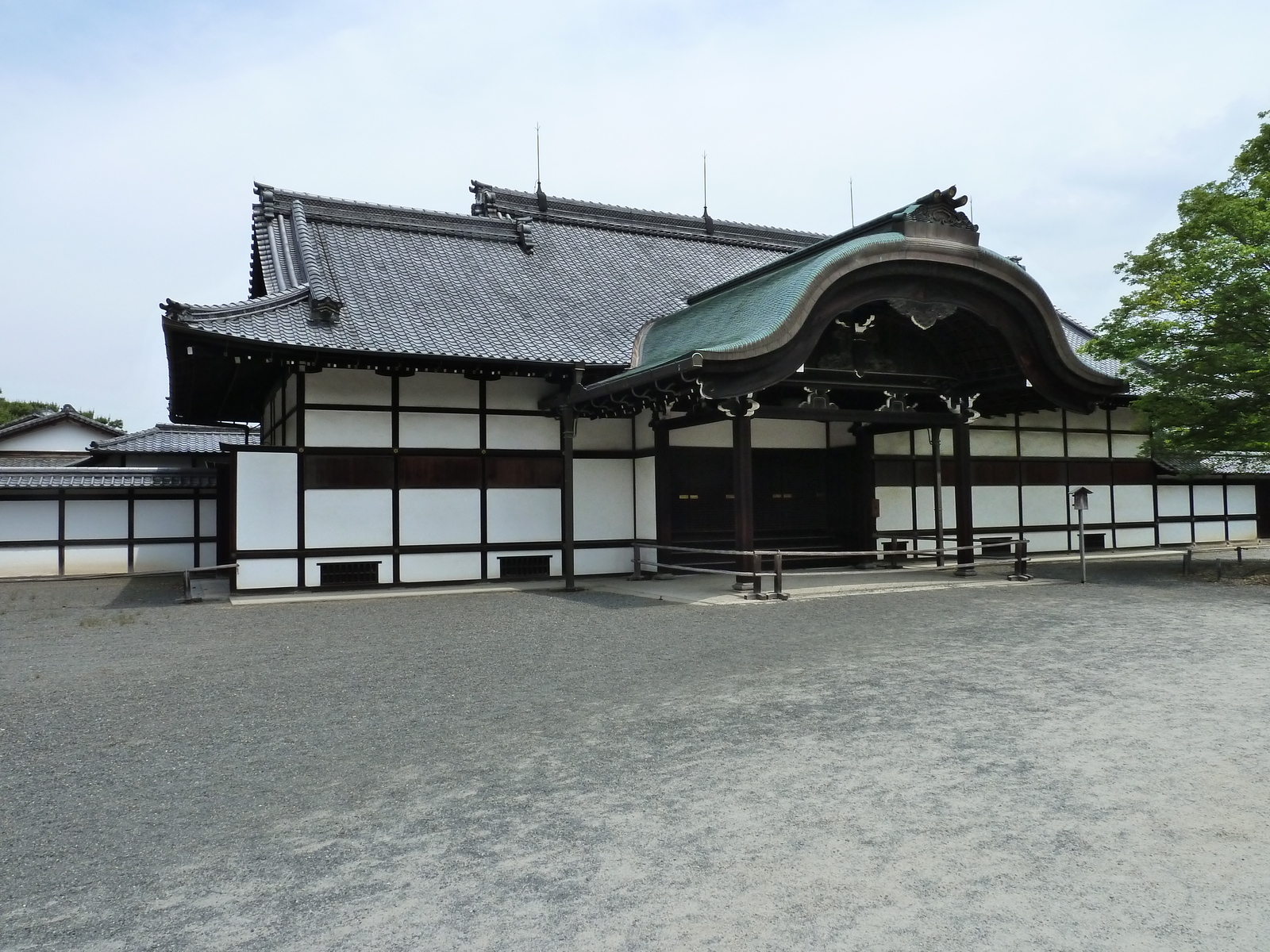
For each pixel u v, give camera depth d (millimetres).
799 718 6301
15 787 5160
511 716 6543
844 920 3377
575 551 17078
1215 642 9062
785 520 18297
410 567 15758
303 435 15094
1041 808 4473
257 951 3258
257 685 7723
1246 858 3844
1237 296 13992
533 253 21375
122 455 26391
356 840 4285
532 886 3740
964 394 16078
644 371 13219
